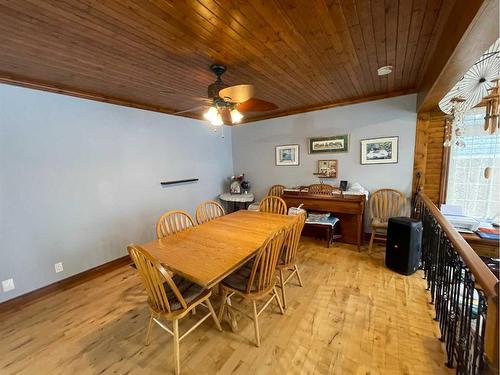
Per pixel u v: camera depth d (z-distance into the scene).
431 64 2.12
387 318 1.96
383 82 2.86
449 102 2.18
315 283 2.53
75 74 2.27
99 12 1.36
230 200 4.52
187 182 4.16
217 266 1.55
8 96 2.24
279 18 1.48
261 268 1.67
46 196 2.52
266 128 4.54
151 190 3.58
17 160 2.31
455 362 1.49
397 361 1.55
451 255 1.57
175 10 1.37
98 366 1.60
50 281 2.56
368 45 1.87
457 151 3.01
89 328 1.98
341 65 2.27
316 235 3.88
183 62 2.09
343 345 1.69
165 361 1.62
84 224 2.83
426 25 1.59
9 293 2.29
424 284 2.44
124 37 1.65
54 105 2.54
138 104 3.35
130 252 1.53
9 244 2.29
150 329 1.76
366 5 1.38
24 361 1.66
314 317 2.00
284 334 1.82
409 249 2.59
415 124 3.20
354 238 3.54
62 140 2.62
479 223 2.66
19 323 2.06
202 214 3.07
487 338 0.79
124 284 2.70
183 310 1.55
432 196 3.23
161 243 1.98
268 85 2.81
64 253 2.67
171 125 3.84
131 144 3.29
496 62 1.53
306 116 4.04
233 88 1.72
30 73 2.21
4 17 1.37
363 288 2.40
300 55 2.02
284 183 4.48
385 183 3.50
